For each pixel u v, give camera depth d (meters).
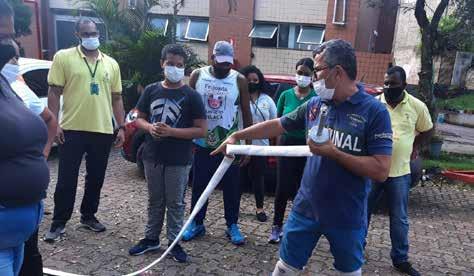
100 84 4.13
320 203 2.34
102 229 4.34
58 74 3.97
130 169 7.11
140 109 3.72
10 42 2.03
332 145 2.14
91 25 4.05
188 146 3.66
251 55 15.23
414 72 17.42
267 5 14.89
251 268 3.75
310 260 3.97
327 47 2.25
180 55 3.54
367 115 2.24
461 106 15.35
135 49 10.23
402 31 18.38
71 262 3.65
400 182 3.79
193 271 3.63
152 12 15.45
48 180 2.09
